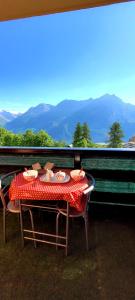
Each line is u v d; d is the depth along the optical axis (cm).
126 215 278
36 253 205
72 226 253
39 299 156
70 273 180
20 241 224
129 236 232
